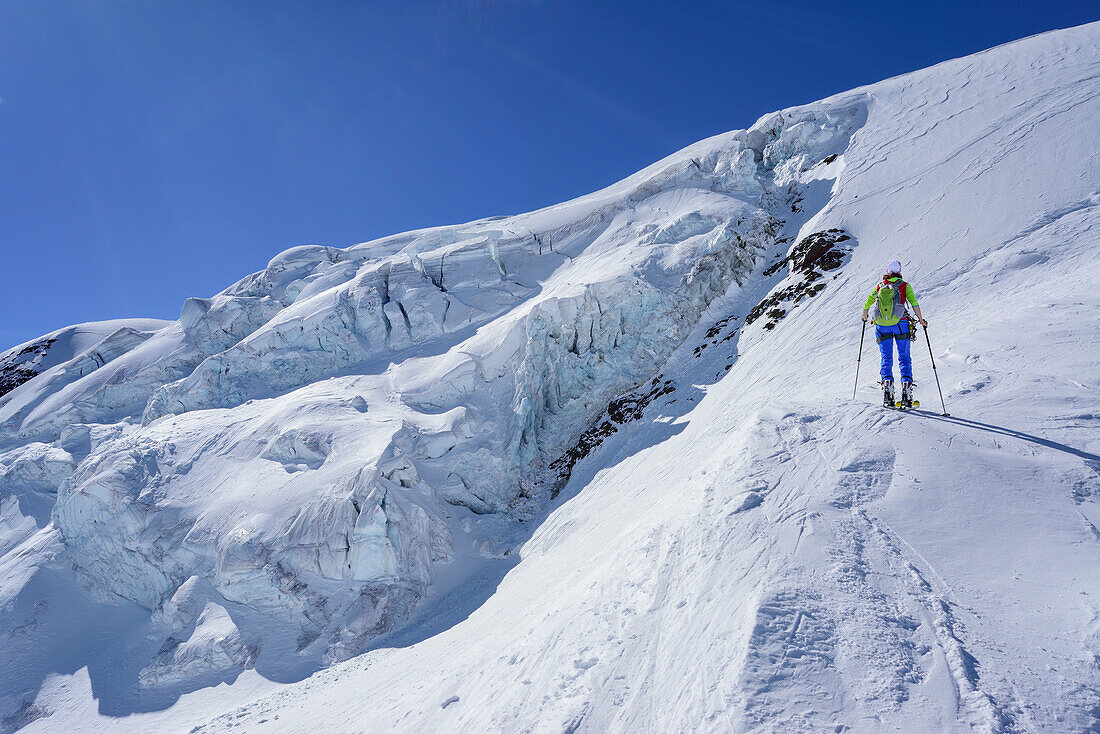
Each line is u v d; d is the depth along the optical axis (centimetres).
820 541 514
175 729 1975
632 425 2842
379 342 3847
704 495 666
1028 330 920
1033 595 424
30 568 2845
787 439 705
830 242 3016
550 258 4300
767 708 374
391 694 1184
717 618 480
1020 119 3125
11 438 4578
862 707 362
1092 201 2081
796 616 438
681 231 3809
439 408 3127
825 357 1945
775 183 4219
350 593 2309
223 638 2247
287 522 2492
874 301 805
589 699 495
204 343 4681
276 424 3078
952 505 529
